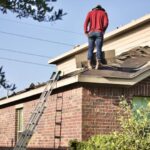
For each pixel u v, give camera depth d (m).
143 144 10.07
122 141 10.32
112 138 11.84
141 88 15.20
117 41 21.25
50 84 16.03
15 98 20.27
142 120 10.45
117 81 14.62
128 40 20.53
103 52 16.06
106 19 15.94
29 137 15.41
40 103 15.91
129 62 16.42
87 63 16.53
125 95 14.97
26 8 9.08
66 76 16.17
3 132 22.03
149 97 15.28
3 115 22.23
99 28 15.80
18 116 20.75
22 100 20.14
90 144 12.66
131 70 15.38
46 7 9.12
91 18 15.99
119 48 21.05
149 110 10.58
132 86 15.04
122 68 15.53
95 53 16.17
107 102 14.75
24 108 19.83
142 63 16.08
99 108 14.66
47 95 15.85
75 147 13.57
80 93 14.61
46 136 16.95
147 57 17.20
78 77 14.36
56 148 16.09
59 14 9.34
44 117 17.22
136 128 10.20
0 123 22.48
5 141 21.64
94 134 14.47
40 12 9.17
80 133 14.41
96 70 15.16
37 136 17.66
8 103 21.50
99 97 14.71
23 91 20.06
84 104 14.55
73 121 14.96
